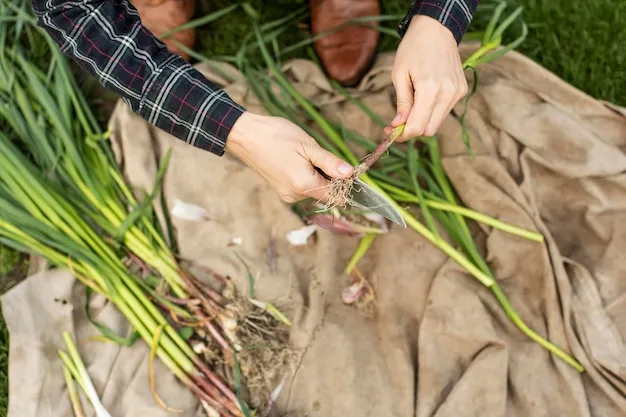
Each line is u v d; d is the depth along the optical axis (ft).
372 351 3.89
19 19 4.08
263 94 4.10
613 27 4.35
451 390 3.76
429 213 3.92
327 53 4.28
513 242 3.94
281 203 4.09
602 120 4.11
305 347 3.84
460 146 4.08
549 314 3.84
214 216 4.08
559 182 4.04
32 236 3.86
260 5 4.50
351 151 4.17
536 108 4.09
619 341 3.76
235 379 3.75
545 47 4.37
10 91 4.02
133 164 4.06
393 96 4.20
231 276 3.95
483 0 4.40
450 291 3.90
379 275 4.02
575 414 3.70
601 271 3.92
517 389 3.76
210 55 4.47
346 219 4.06
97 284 3.89
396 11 4.48
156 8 4.22
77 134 4.04
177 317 3.85
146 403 3.71
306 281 4.03
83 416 3.71
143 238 3.93
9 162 3.85
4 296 3.81
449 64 3.15
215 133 3.10
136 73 3.08
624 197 3.97
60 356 3.78
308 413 3.78
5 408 4.00
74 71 4.37
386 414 3.77
